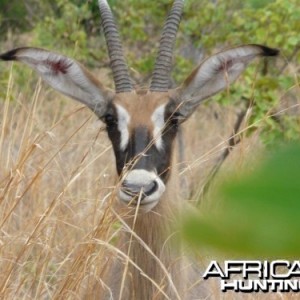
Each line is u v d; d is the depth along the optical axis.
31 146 10.84
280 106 15.38
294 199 1.42
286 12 16.67
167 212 10.45
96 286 10.46
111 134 10.95
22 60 11.62
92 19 21.75
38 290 10.34
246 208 1.45
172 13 11.86
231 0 19.25
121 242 10.71
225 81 11.62
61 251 11.97
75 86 11.71
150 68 19.14
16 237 10.90
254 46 11.30
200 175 13.70
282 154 1.45
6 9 27.50
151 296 10.55
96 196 11.18
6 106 12.36
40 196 12.79
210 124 20.12
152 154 10.30
